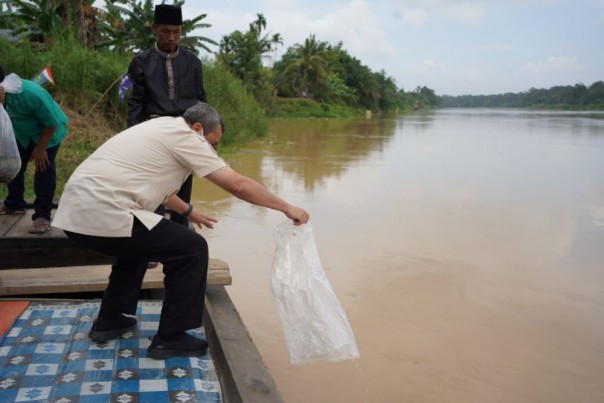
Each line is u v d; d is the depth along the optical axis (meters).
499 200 8.95
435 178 11.20
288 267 2.55
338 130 27.78
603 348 3.99
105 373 2.52
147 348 2.76
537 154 16.34
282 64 56.44
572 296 4.88
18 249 4.10
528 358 3.82
